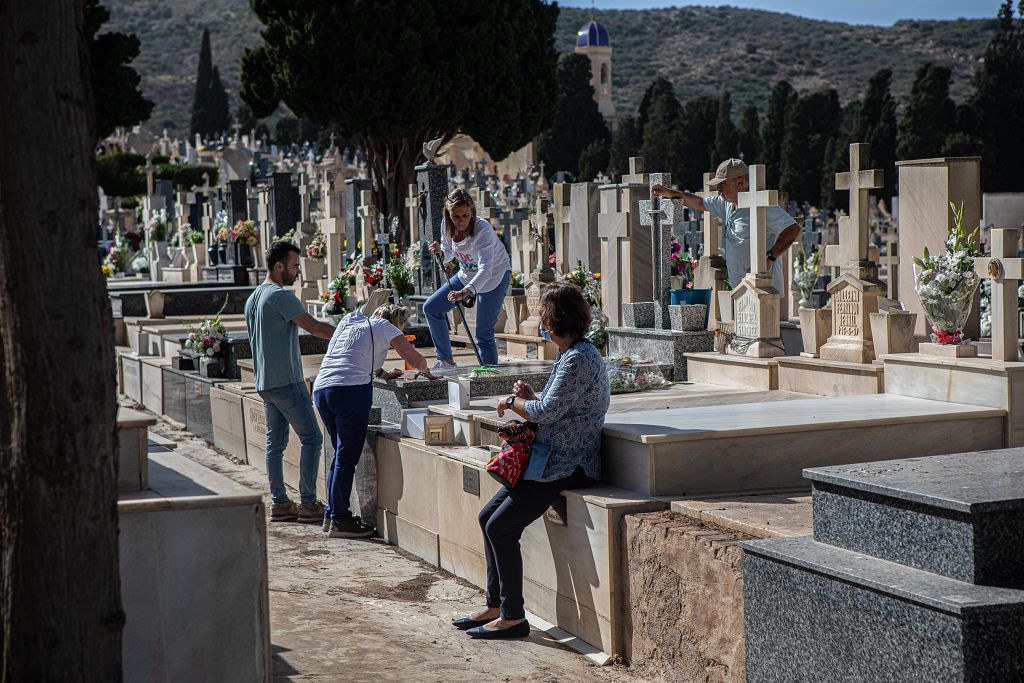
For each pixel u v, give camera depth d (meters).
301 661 4.94
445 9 29.48
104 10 31.75
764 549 4.19
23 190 3.17
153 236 24.98
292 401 8.35
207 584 4.16
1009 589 3.53
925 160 9.17
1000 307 6.20
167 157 62.69
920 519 3.78
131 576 4.07
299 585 6.58
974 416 6.04
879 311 7.37
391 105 28.98
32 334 3.20
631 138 83.69
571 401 5.50
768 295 8.33
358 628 5.60
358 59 28.78
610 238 10.21
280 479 8.61
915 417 5.92
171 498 4.18
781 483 5.71
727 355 8.73
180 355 13.23
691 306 9.21
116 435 3.37
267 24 29.88
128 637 4.07
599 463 5.73
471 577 6.68
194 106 116.25
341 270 15.12
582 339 5.62
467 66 29.97
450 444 7.27
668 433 5.54
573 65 84.12
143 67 171.88
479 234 8.29
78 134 3.23
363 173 51.00
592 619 5.46
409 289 13.69
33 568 3.25
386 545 7.80
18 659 3.28
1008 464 4.30
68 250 3.21
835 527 4.18
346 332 7.91
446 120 30.23
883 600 3.65
